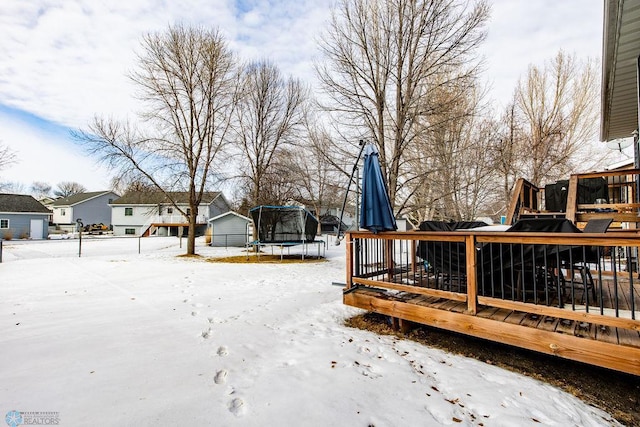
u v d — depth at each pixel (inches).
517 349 129.7
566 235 103.4
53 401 83.7
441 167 378.9
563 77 608.1
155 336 135.4
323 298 212.7
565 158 580.7
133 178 509.0
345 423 78.9
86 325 148.6
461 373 107.6
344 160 386.3
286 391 92.7
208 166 556.4
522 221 129.6
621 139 329.7
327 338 138.6
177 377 99.1
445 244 150.0
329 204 865.5
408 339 141.2
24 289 233.8
